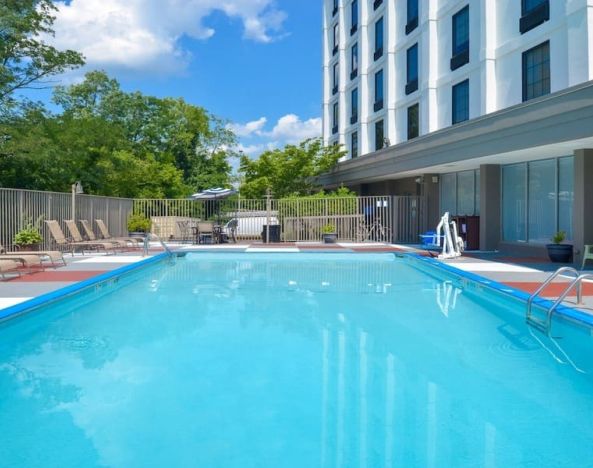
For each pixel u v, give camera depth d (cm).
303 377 501
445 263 1351
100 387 473
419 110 2392
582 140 1149
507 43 1764
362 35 3141
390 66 2727
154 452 346
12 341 643
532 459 338
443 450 349
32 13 2262
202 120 4566
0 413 413
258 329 704
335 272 1335
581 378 502
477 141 1530
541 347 617
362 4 3142
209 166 4675
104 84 3859
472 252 1703
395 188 2639
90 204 1950
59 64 2362
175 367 532
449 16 2169
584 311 696
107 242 1633
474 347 612
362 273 1315
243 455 341
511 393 461
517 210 1681
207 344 624
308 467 325
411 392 462
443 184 2169
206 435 372
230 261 1611
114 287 1074
